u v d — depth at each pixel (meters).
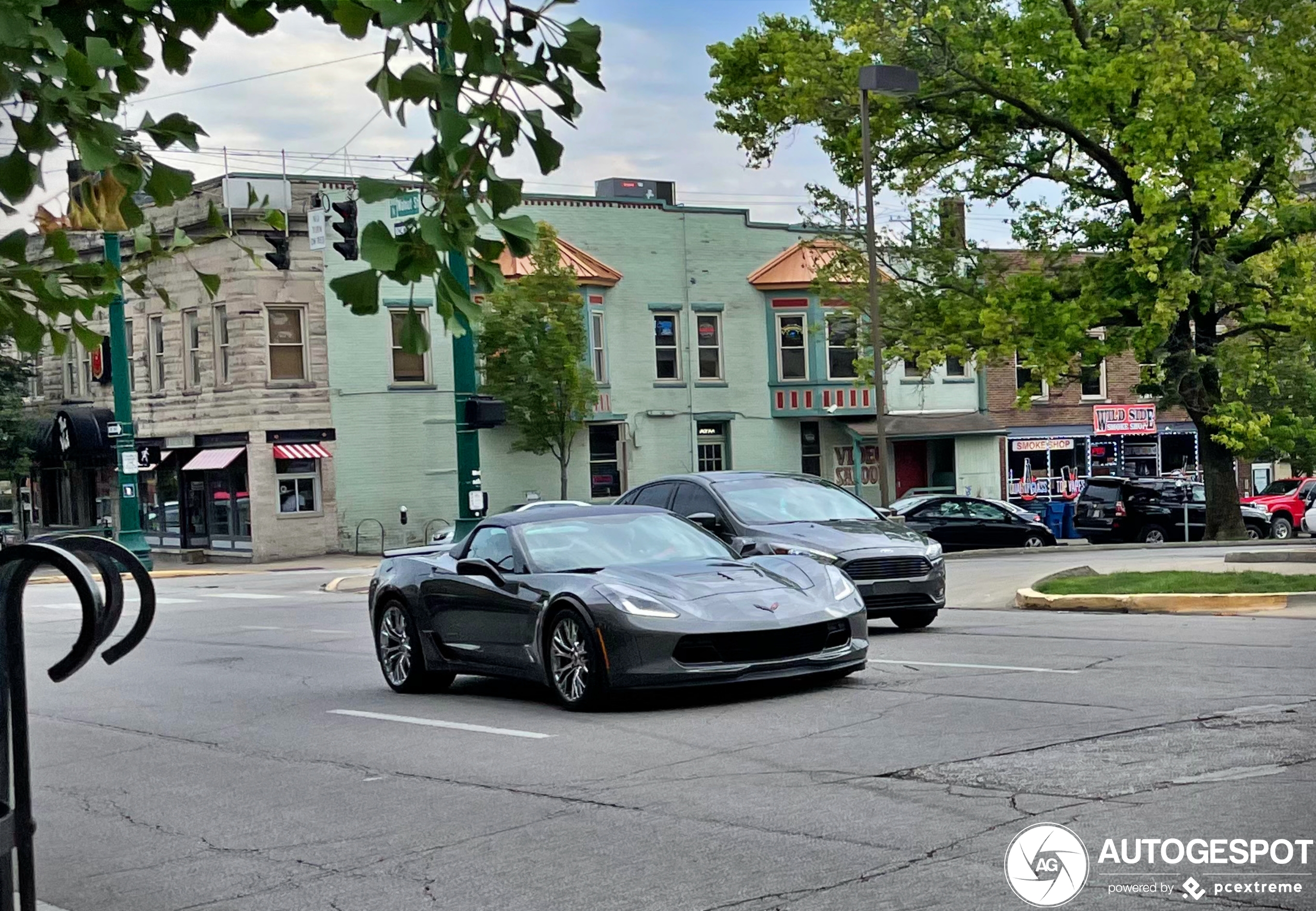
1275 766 6.91
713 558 11.18
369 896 5.83
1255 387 41.91
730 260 44.09
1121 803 6.34
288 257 16.45
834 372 44.69
